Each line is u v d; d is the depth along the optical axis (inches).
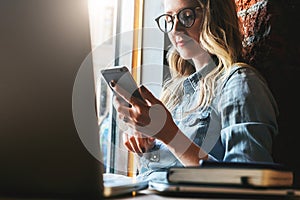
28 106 18.3
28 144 18.0
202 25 38.5
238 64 36.2
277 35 34.2
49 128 18.3
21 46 18.6
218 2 38.0
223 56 37.2
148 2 45.6
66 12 19.3
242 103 33.7
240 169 19.6
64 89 18.8
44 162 18.0
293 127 31.8
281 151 31.9
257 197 19.6
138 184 23.0
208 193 19.8
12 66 18.4
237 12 37.2
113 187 19.9
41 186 17.9
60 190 18.0
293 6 33.7
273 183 19.8
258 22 35.7
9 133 18.0
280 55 33.8
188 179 20.1
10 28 18.5
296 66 32.8
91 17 46.6
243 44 36.5
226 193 19.6
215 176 19.8
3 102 18.1
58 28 19.1
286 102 32.6
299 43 33.0
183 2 39.4
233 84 34.9
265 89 33.8
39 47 18.7
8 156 17.9
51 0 19.0
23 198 17.7
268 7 34.9
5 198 17.5
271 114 32.9
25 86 18.4
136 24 47.1
